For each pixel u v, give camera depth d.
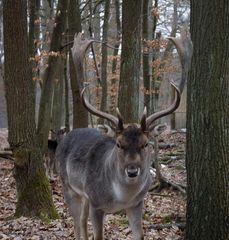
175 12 23.59
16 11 10.20
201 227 7.39
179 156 19.42
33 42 16.73
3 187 15.18
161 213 11.43
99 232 7.86
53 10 20.62
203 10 7.19
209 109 7.22
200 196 7.38
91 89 27.25
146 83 19.45
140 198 7.58
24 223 9.94
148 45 18.42
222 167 7.25
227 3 7.09
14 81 10.39
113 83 25.91
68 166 8.88
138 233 7.78
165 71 22.94
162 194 13.76
